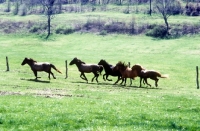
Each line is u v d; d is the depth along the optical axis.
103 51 101.94
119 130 19.88
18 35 138.62
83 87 44.06
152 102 31.12
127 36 129.75
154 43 115.31
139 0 181.88
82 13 167.12
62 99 31.03
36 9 179.12
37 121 21.75
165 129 21.08
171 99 33.94
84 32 136.62
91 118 22.92
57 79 52.12
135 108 27.05
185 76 64.56
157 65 77.19
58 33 137.25
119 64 49.78
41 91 38.03
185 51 99.50
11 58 82.88
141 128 20.77
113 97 34.41
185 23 136.50
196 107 28.78
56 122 21.59
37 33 139.25
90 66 51.12
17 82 44.53
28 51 100.88
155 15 155.00
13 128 20.19
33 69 49.75
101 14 160.62
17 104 27.12
